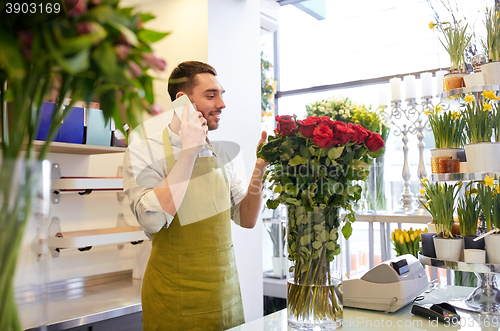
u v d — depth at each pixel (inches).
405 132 116.7
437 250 56.6
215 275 56.2
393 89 117.0
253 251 113.2
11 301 17.1
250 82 115.1
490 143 53.7
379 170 115.8
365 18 145.9
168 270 55.9
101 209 104.0
